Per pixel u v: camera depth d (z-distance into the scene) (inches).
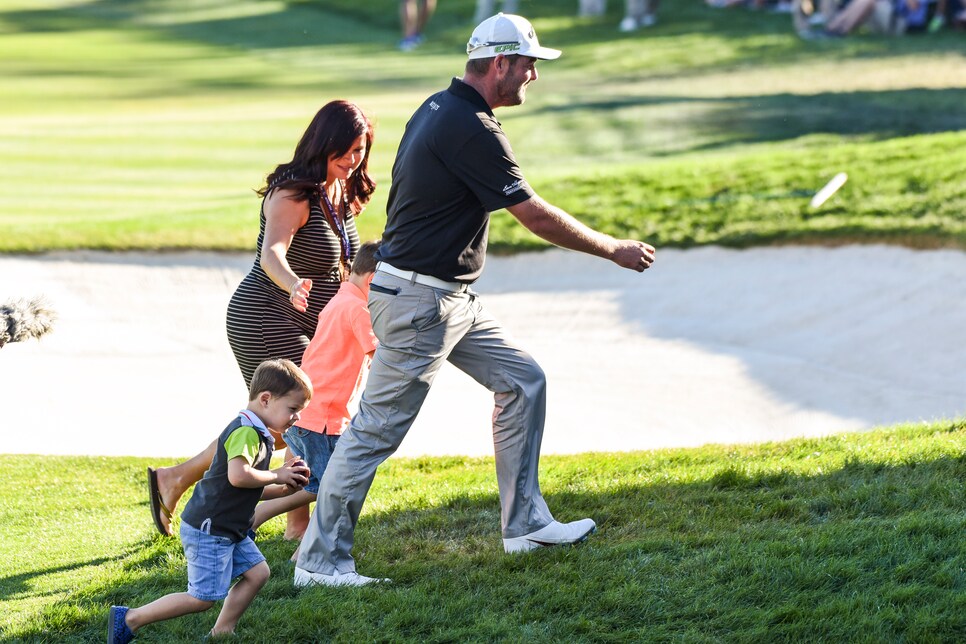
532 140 2532.0
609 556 674.2
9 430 1227.9
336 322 730.8
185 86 3521.2
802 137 2358.5
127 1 5378.9
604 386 1344.7
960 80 2773.1
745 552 649.0
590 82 3191.4
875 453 827.4
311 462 735.1
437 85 3371.1
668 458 922.1
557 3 4340.6
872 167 1843.0
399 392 651.5
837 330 1429.6
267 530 802.2
